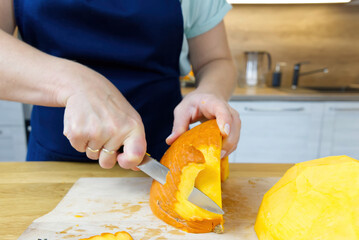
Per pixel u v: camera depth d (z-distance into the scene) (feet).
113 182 2.17
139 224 1.67
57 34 2.19
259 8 6.86
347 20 6.93
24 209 1.81
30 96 1.48
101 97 1.42
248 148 5.86
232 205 1.90
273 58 7.22
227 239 1.57
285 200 1.55
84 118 1.37
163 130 2.68
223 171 2.15
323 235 1.35
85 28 2.23
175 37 2.50
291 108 5.63
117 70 2.38
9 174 2.27
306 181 1.53
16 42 1.50
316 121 5.72
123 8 2.25
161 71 2.54
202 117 2.06
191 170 1.70
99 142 1.44
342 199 1.39
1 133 5.93
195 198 1.63
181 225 1.63
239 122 1.92
